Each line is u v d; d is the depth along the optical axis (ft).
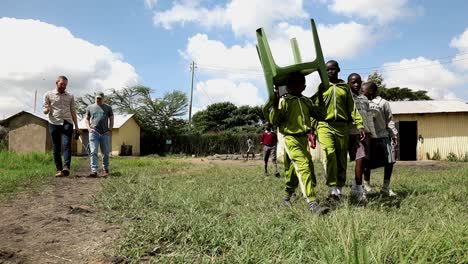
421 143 78.28
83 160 60.59
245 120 179.22
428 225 11.53
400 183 26.12
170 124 159.63
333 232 10.92
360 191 18.95
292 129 16.49
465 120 76.59
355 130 19.53
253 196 19.66
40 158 43.06
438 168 48.85
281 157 80.02
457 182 26.35
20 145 95.35
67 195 20.04
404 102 86.22
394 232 10.90
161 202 17.01
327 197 18.86
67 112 29.19
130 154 116.16
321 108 17.70
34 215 14.84
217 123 181.27
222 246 10.99
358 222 11.58
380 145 21.63
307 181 15.72
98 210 16.06
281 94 17.31
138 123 127.13
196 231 11.72
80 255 10.43
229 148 130.41
